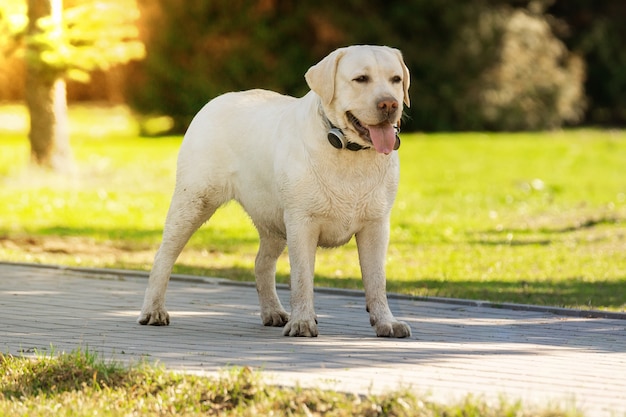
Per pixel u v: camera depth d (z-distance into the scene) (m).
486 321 8.54
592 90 47.81
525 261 13.15
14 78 45.97
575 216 18.17
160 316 8.05
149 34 37.56
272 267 8.23
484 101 41.03
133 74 38.50
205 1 37.50
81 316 8.43
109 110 47.12
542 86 42.09
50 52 20.95
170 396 5.46
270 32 38.34
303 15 38.72
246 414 5.10
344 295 10.12
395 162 7.45
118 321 8.21
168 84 37.88
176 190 8.14
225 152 7.93
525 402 5.21
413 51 40.69
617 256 13.46
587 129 44.28
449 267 12.68
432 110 40.81
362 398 5.24
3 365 6.21
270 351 6.80
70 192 20.58
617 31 46.97
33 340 7.21
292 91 38.72
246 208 7.90
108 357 6.51
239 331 7.79
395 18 40.50
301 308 7.52
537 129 42.12
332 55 7.12
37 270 11.52
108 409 5.30
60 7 21.22
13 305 8.97
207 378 5.64
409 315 8.84
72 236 15.32
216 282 10.84
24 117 41.91
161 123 40.84
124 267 12.08
